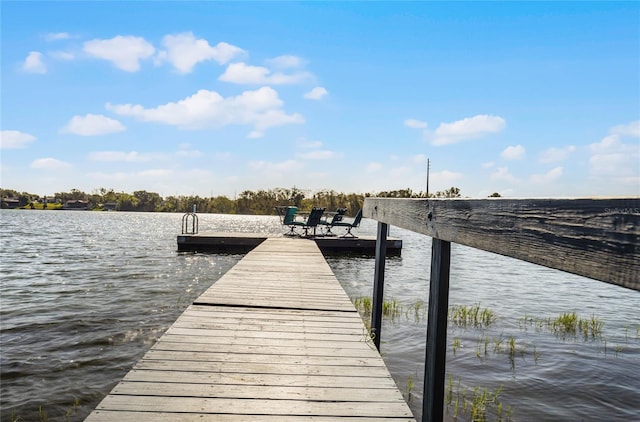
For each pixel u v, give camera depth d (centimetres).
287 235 1393
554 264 99
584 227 88
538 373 373
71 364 396
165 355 253
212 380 219
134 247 1634
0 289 761
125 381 214
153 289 759
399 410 192
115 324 529
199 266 1049
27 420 298
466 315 588
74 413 308
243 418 181
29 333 489
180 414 182
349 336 303
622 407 315
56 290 751
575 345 453
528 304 700
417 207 224
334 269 1009
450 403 314
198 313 355
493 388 342
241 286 480
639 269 71
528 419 293
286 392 208
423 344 445
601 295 812
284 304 395
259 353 262
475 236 146
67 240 2028
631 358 414
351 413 188
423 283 842
